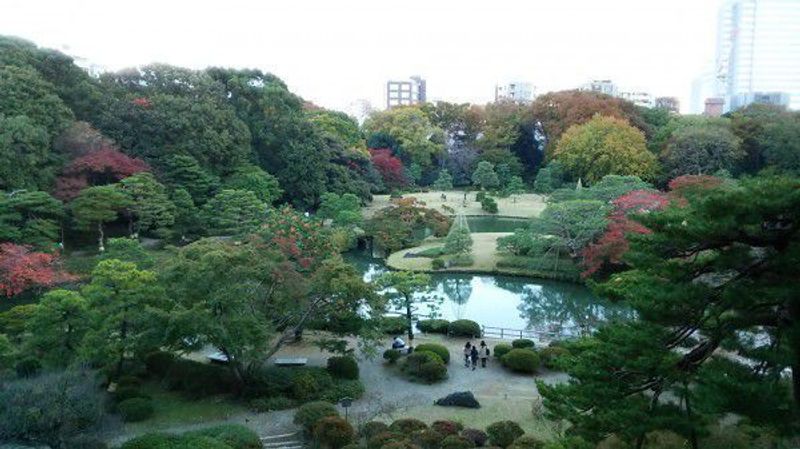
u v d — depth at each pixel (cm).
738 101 12575
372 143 8912
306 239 3042
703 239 1127
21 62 4572
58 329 2117
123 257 3195
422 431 1766
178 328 1980
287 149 6159
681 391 1161
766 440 1297
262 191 5338
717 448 1305
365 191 6794
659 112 8362
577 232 4122
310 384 2172
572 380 1415
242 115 6162
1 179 3838
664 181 6731
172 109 5209
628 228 3659
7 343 2119
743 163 6869
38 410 1412
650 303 1177
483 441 1786
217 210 4625
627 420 1154
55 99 4472
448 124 9800
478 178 7738
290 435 1880
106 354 2009
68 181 4216
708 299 1149
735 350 1197
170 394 2214
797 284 1028
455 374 2484
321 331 2942
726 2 13700
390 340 2919
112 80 5625
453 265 4534
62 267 3438
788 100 12656
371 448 1672
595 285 1530
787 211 1027
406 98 17838
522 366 2478
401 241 5138
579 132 7138
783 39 13150
